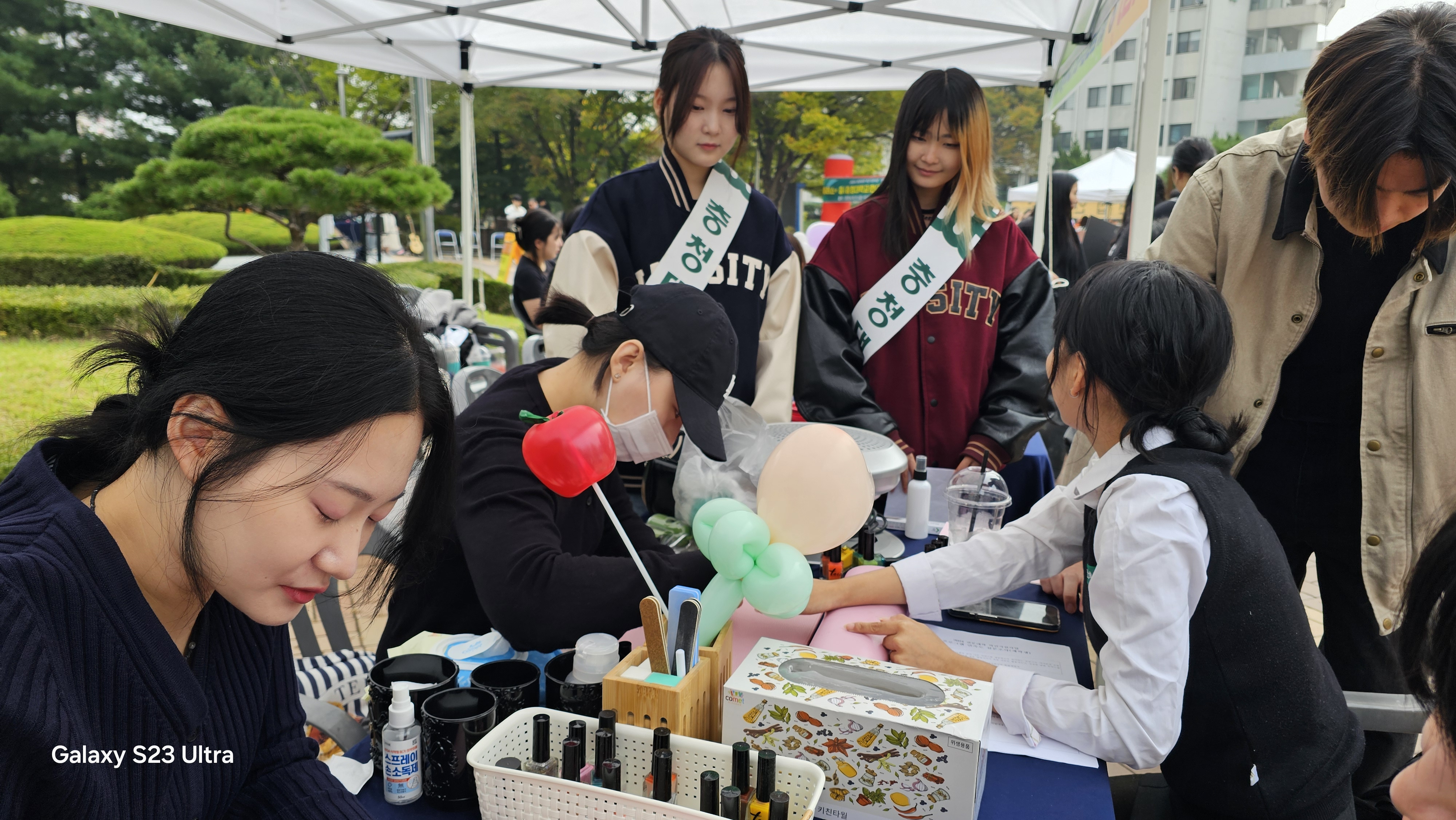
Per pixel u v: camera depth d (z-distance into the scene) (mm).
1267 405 1671
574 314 1387
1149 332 1101
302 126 8984
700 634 1036
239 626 829
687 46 2141
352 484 630
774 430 1820
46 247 12320
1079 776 1025
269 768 896
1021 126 15453
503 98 19297
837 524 1104
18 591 597
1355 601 1727
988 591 1394
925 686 979
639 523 1614
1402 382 1552
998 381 2350
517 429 1306
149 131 18781
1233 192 1672
